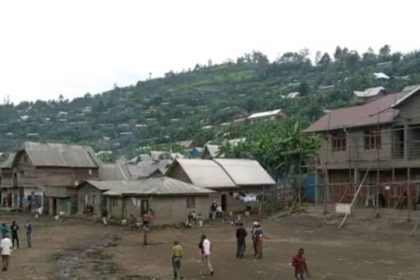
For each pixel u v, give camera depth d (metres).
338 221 49.59
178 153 132.75
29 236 42.56
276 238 44.69
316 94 182.12
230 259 34.97
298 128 80.75
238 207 68.50
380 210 50.06
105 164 90.62
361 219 48.69
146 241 44.59
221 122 191.12
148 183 59.66
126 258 36.72
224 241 44.22
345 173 60.59
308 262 33.16
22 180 82.38
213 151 109.88
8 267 33.31
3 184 86.88
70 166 82.56
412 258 34.19
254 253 36.31
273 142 82.31
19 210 80.50
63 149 84.62
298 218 53.41
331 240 42.72
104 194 62.16
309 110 143.75
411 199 49.91
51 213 74.25
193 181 65.81
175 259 28.48
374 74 193.38
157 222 56.38
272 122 125.19
